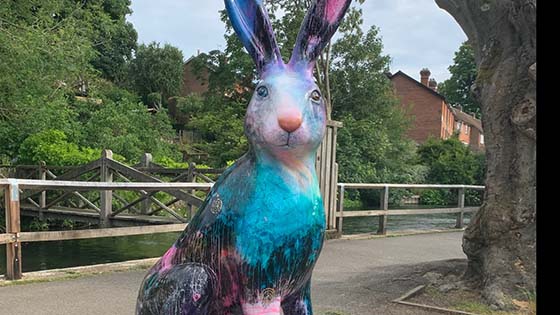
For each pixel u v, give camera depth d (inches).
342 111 981.2
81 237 209.3
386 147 909.8
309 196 72.3
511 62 165.8
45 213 426.6
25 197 436.5
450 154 1067.9
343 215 315.3
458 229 387.2
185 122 1245.7
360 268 219.3
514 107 162.4
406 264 229.3
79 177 448.1
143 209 402.6
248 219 70.6
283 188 70.8
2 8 463.2
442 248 283.4
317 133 71.6
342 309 156.9
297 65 73.8
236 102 948.6
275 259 70.7
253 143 72.4
